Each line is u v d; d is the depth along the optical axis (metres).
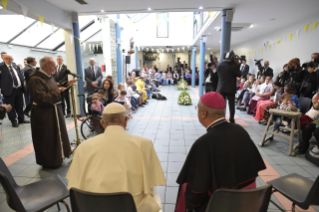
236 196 1.14
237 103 7.93
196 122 5.46
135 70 9.64
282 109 3.71
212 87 5.67
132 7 4.93
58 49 9.95
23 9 3.61
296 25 6.18
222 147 1.24
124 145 1.23
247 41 10.86
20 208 1.44
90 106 4.23
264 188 1.18
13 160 3.31
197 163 1.26
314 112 3.67
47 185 1.88
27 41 7.83
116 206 1.12
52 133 2.89
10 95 4.86
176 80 16.86
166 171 2.92
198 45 13.51
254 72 9.73
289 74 5.04
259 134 4.45
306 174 2.84
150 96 9.83
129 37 11.70
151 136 4.37
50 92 2.80
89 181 1.19
